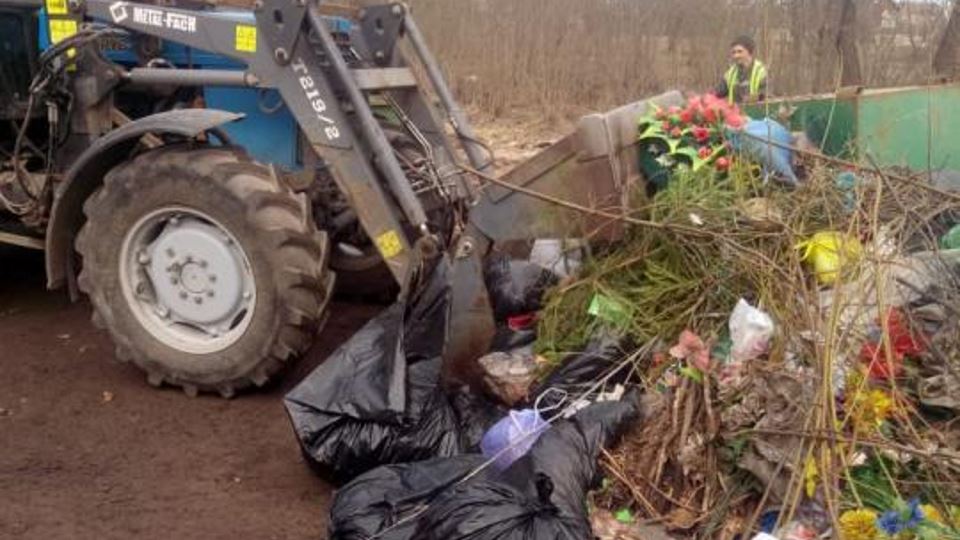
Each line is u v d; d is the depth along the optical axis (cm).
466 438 414
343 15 607
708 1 1323
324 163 501
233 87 532
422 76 584
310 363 540
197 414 484
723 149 476
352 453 404
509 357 456
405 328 430
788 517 340
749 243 434
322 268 479
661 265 448
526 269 493
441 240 481
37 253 727
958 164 611
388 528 346
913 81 1101
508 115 1370
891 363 367
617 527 366
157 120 479
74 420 476
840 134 598
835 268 409
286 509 405
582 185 462
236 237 473
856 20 1144
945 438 366
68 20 554
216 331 497
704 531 361
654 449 389
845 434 359
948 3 1111
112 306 502
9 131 602
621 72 1377
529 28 1395
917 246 442
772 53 1163
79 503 405
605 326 444
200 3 597
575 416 396
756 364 383
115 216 491
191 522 393
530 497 342
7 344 565
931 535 330
